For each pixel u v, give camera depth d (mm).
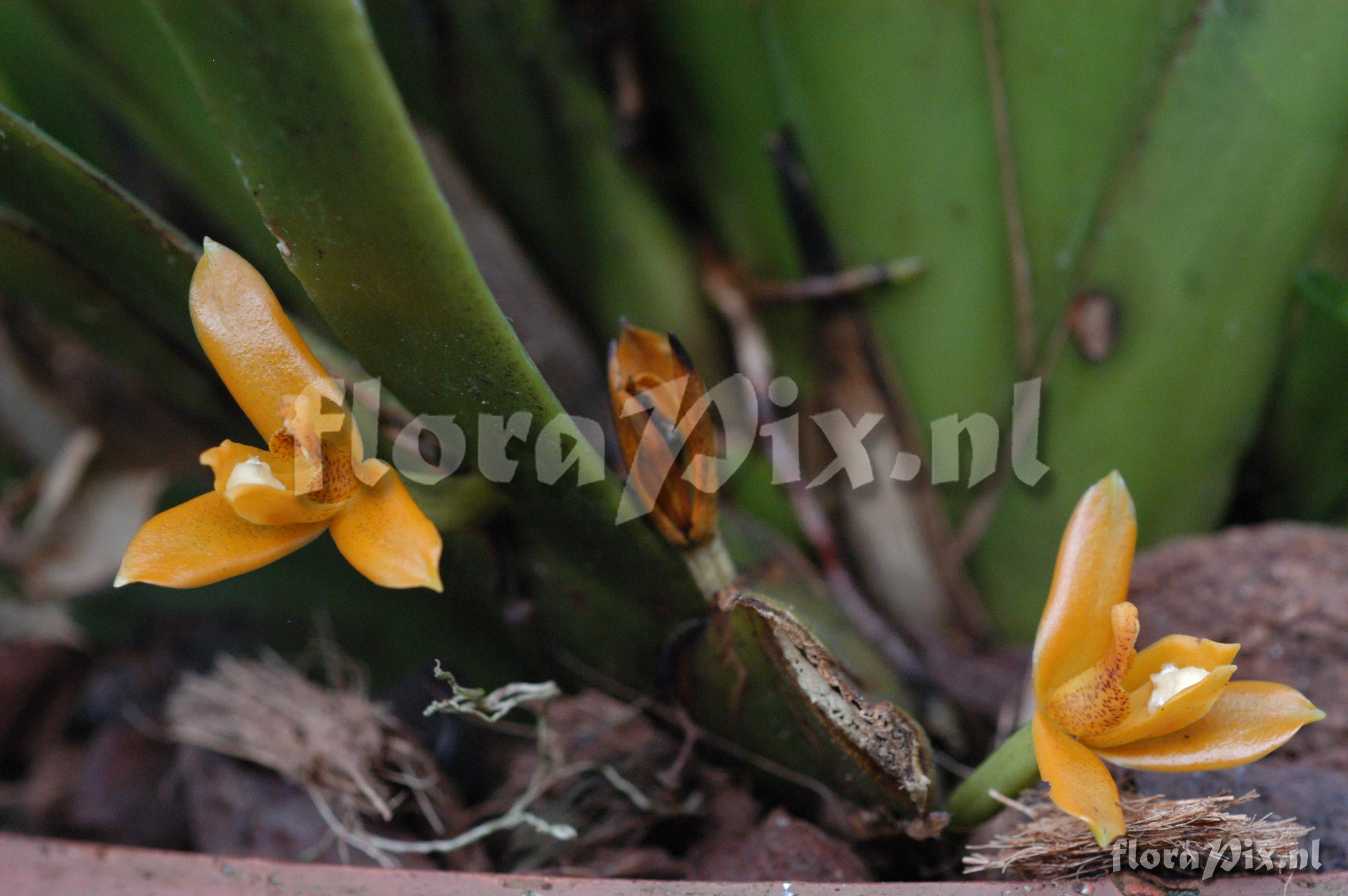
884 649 460
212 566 351
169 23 337
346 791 431
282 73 338
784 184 472
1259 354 467
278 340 357
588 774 432
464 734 450
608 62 486
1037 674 365
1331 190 454
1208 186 453
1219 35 444
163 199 483
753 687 396
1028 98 454
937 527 482
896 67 456
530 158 511
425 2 482
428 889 360
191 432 533
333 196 346
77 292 403
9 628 516
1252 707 362
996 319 472
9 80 466
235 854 432
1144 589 465
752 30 467
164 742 488
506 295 483
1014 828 396
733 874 404
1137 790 391
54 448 570
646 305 517
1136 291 461
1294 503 522
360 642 459
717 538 387
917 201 466
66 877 358
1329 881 367
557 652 407
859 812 400
